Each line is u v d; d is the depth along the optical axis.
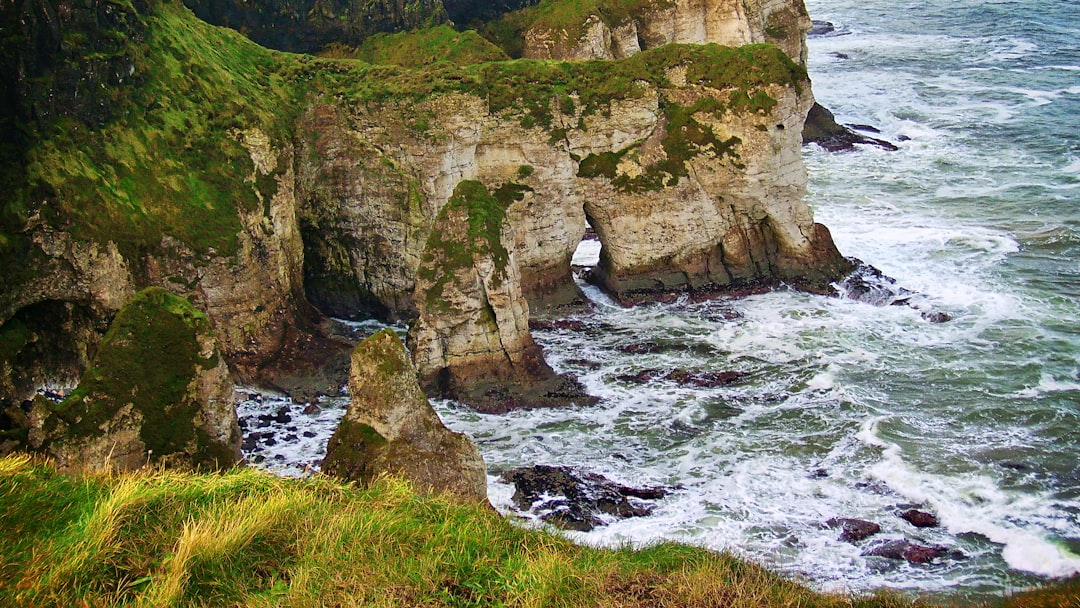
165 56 38.38
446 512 19.48
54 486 17.80
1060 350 38.38
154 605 15.04
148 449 23.48
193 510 17.73
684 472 30.92
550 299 43.34
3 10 32.97
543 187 42.72
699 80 43.03
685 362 38.19
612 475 30.70
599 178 43.31
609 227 43.91
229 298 36.66
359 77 42.66
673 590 17.27
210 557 16.20
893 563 26.25
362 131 41.78
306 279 43.16
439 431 25.33
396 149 41.41
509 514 25.83
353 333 40.91
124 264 34.69
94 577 15.48
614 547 23.72
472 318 35.38
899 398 35.16
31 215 33.12
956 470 30.64
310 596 15.77
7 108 33.66
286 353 37.75
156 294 24.20
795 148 43.44
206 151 37.66
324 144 42.09
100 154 35.34
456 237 35.34
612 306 43.62
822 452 31.88
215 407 24.33
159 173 36.34
